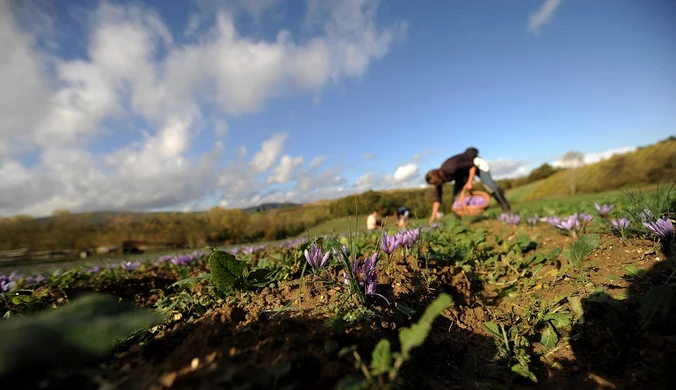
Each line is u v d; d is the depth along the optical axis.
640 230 2.86
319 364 1.34
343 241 3.73
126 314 1.30
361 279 2.00
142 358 1.52
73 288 3.58
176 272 4.84
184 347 1.42
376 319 1.81
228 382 1.12
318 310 1.85
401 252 3.16
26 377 1.18
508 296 2.90
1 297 2.90
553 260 3.15
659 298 1.65
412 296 2.38
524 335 2.16
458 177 8.00
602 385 1.56
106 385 1.15
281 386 1.19
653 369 1.47
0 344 1.02
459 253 3.46
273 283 2.47
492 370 1.88
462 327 2.36
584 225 3.98
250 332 1.55
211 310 2.17
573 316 2.11
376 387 1.17
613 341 1.74
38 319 1.16
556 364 1.82
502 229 5.41
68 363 1.37
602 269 2.56
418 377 1.60
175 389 1.10
